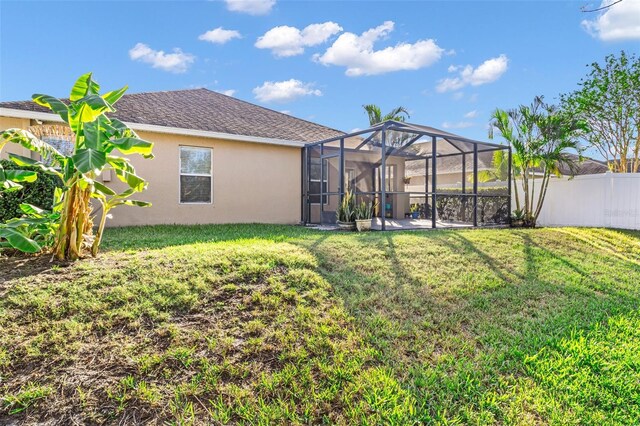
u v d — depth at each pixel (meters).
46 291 3.21
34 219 3.99
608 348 3.13
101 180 8.48
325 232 8.00
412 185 19.94
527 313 3.83
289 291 3.67
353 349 2.89
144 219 9.09
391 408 2.28
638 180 9.62
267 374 2.54
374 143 10.33
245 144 10.52
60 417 2.10
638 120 11.17
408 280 4.46
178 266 3.98
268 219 10.90
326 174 11.88
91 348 2.62
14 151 7.82
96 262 4.05
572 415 2.29
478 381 2.59
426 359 2.85
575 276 5.13
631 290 4.69
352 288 4.01
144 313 3.05
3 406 2.14
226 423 2.12
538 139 10.30
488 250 6.17
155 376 2.43
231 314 3.20
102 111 3.83
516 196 11.00
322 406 2.28
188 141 9.65
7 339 2.61
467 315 3.67
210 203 10.02
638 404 2.42
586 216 10.54
